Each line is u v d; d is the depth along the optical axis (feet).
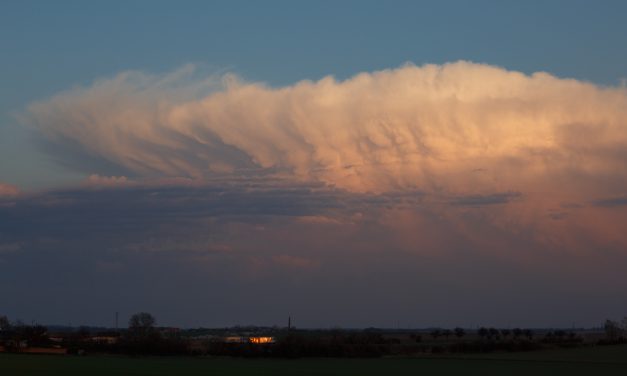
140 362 468.34
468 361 522.88
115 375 332.80
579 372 413.18
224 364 465.06
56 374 332.60
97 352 606.14
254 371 395.75
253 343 635.25
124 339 639.35
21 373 336.90
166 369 394.11
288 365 465.47
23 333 647.15
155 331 654.53
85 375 329.31
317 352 604.90
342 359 564.71
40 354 558.15
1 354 534.78
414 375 382.01
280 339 654.94
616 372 413.18
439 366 465.88
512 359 552.00
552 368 448.65
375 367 452.35
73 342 645.10
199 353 611.47
